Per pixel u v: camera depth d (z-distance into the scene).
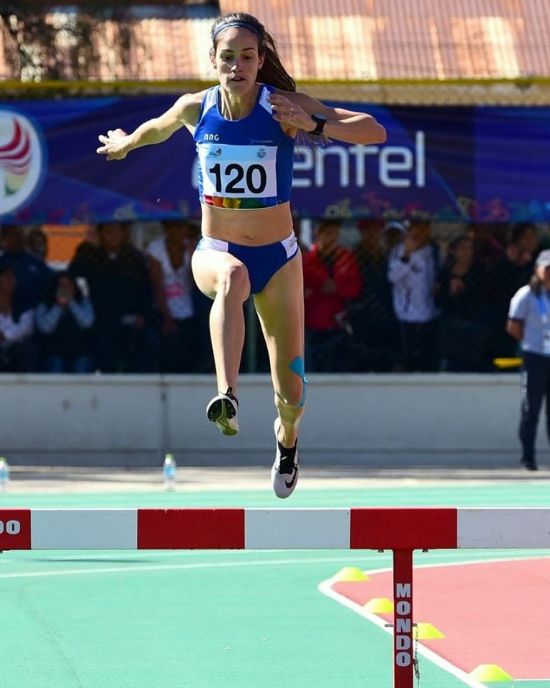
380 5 50.31
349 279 39.94
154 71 47.97
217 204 15.60
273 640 19.03
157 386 40.12
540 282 38.06
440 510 13.71
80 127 38.94
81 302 40.06
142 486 35.06
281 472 17.17
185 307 39.97
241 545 13.63
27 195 38.94
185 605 21.42
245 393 40.38
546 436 41.50
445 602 21.64
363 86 40.06
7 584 23.16
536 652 18.28
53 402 40.00
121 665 17.66
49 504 30.95
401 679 14.09
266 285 15.93
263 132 15.25
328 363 40.53
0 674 17.19
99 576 23.98
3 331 39.91
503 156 39.50
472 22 49.97
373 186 39.22
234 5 49.62
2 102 38.84
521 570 24.52
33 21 46.34
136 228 40.41
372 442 40.44
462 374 40.53
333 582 23.38
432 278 40.19
